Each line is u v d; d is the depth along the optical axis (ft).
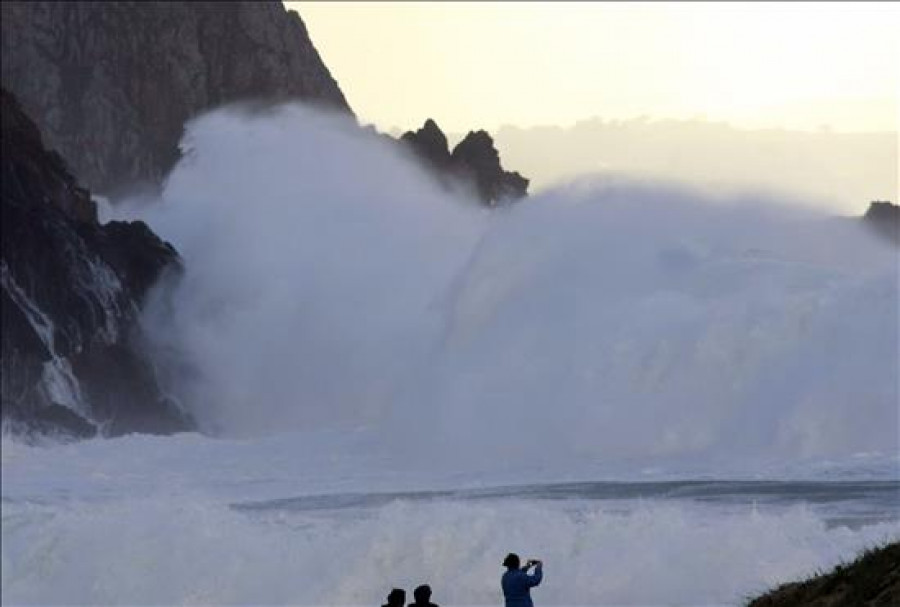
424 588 289.94
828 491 517.96
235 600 469.98
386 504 576.61
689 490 546.26
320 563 466.29
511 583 297.94
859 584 269.03
